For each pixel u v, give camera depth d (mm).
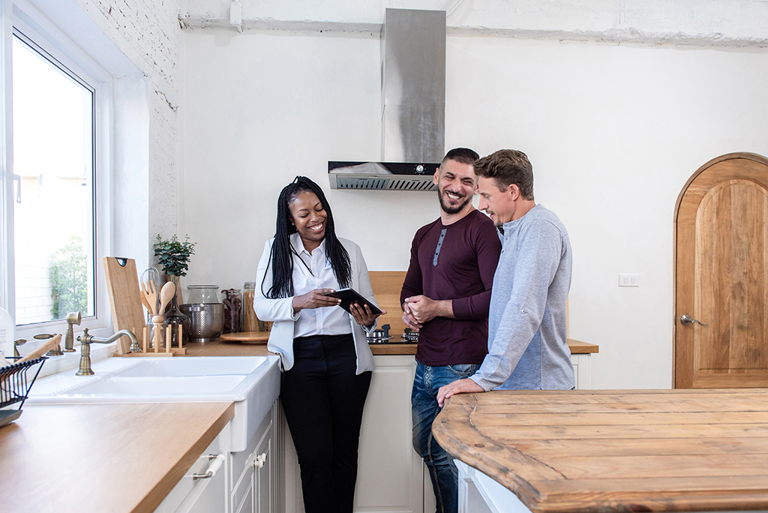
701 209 3049
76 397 1183
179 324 2141
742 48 3086
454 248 1808
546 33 2895
